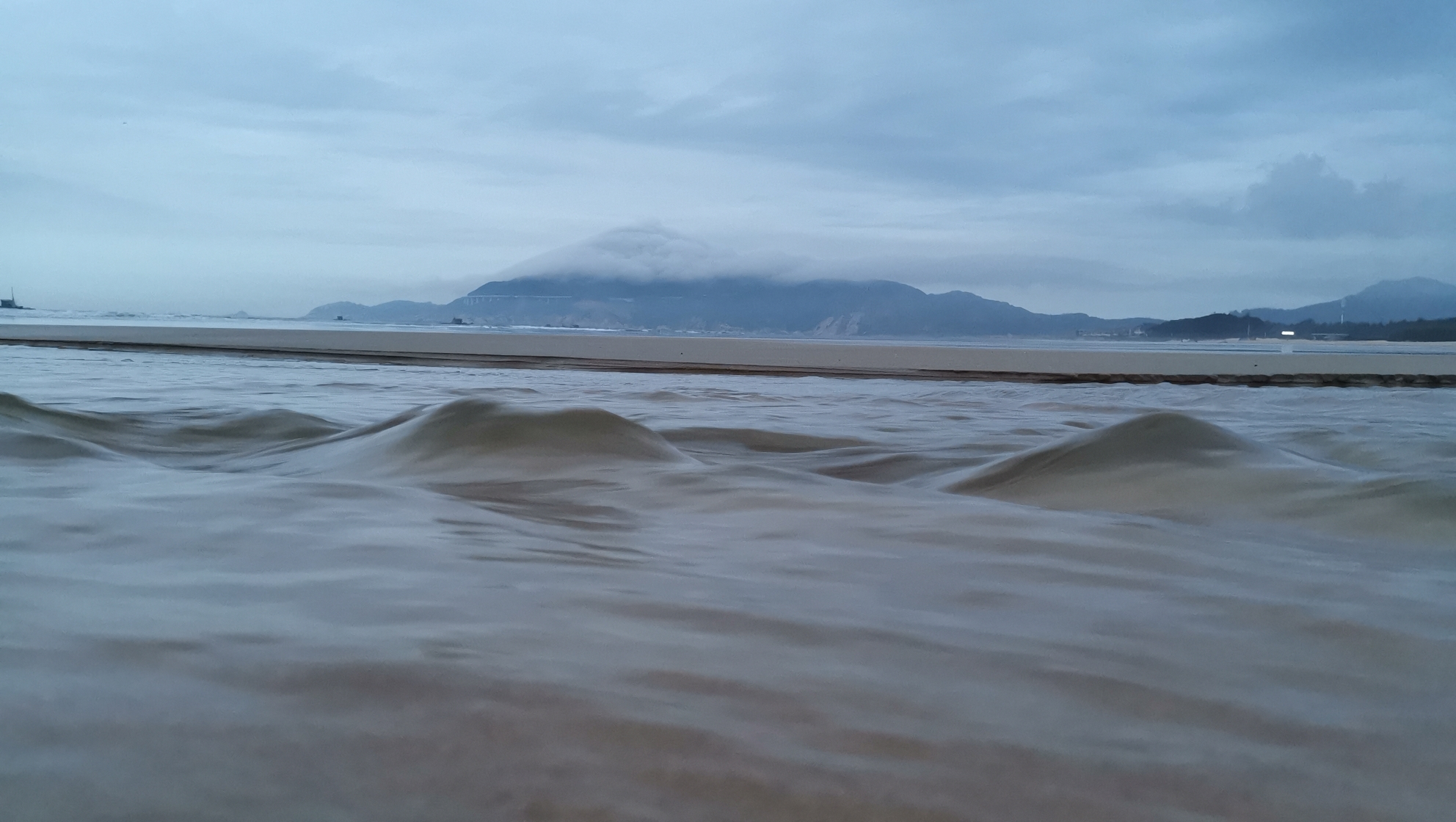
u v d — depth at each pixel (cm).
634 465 400
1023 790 109
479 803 101
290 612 172
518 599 188
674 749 116
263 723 120
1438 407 1082
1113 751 122
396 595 187
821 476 397
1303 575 231
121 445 495
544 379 1341
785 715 129
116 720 120
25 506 283
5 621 162
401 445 437
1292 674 155
